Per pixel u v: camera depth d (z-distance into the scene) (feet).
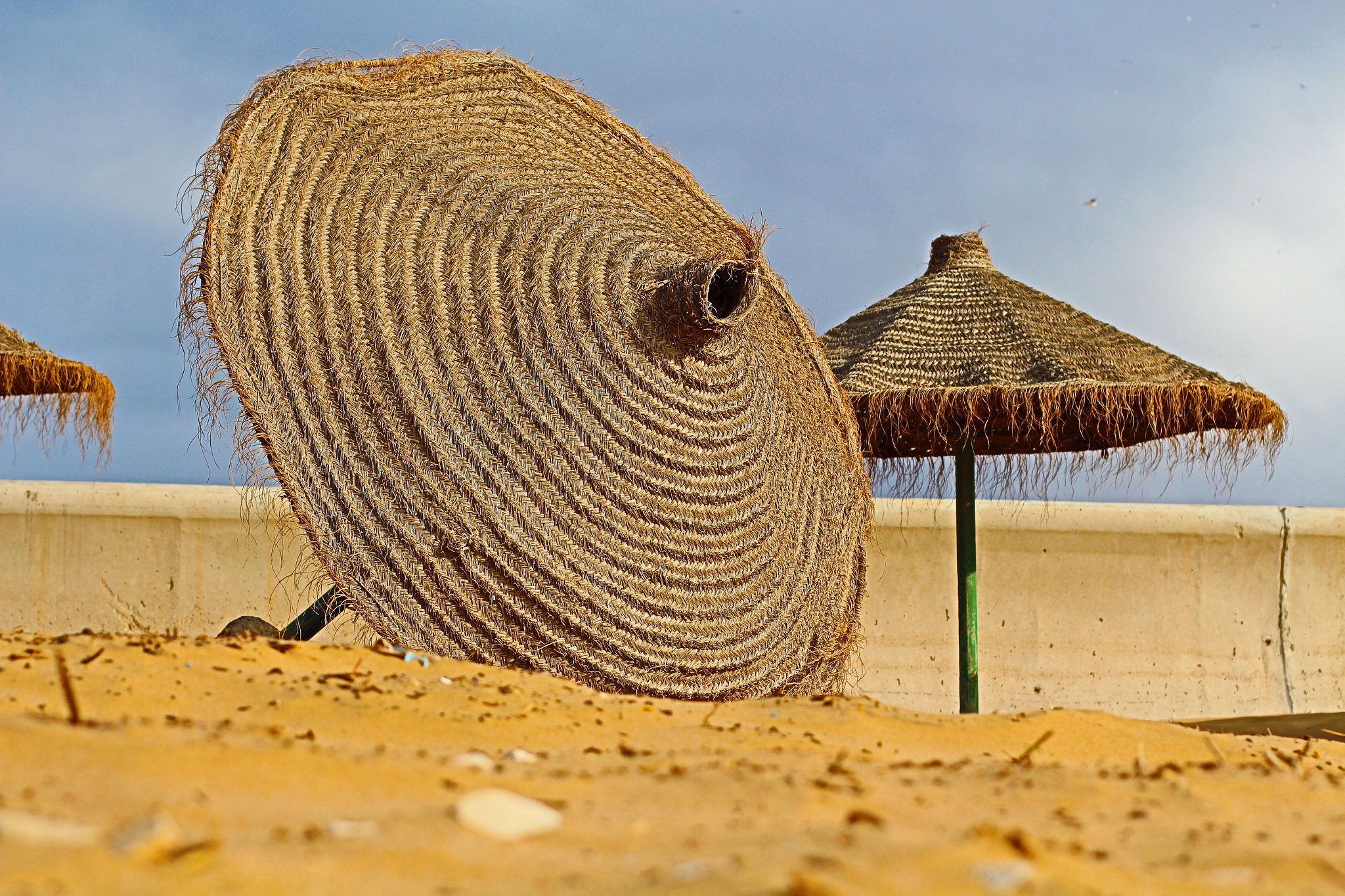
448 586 16.15
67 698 8.18
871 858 5.49
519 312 17.57
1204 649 27.76
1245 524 28.25
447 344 16.87
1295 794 9.16
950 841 5.91
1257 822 7.79
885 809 7.36
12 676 10.68
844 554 21.90
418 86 18.02
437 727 10.48
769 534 20.30
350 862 5.30
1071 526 27.68
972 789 8.48
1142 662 27.48
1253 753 12.32
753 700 14.03
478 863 5.46
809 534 21.25
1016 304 22.49
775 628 20.10
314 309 16.07
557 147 19.39
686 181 21.40
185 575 25.26
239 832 5.81
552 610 16.90
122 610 25.08
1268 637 28.12
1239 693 27.61
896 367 21.57
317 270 16.24
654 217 20.36
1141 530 27.86
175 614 25.14
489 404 16.96
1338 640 28.53
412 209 17.19
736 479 19.77
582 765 9.03
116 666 11.45
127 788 6.45
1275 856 6.31
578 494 17.47
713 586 19.07
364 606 15.60
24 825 5.26
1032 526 27.55
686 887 4.89
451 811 6.44
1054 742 12.21
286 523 17.12
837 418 22.24
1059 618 27.45
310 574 25.38
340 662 13.00
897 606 27.09
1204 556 28.09
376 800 6.91
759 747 10.71
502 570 16.53
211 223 15.60
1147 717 27.04
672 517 18.58
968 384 20.67
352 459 15.88
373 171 17.07
